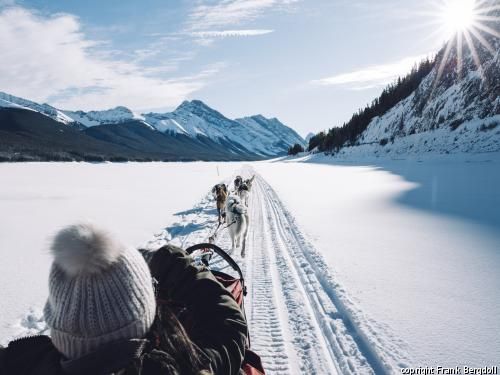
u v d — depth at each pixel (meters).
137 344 1.14
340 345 4.43
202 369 1.30
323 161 76.62
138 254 1.24
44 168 45.41
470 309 5.11
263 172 43.62
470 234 9.13
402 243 8.55
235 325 1.58
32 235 9.95
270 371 3.98
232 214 8.32
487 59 63.75
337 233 9.79
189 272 1.83
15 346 1.30
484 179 21.08
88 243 1.06
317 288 6.10
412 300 5.44
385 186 20.66
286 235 10.00
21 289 6.14
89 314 1.07
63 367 1.13
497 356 4.00
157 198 17.95
